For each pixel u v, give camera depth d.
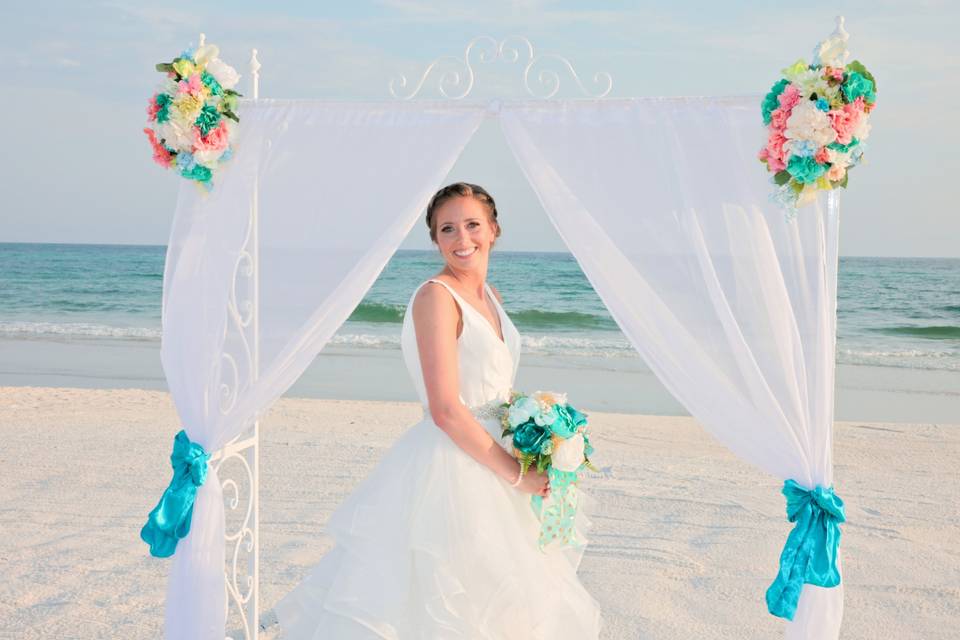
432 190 3.14
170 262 3.31
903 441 8.01
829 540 2.91
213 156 3.16
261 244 3.25
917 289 25.36
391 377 12.22
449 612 2.78
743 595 4.31
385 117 3.23
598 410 10.11
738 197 2.94
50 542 4.99
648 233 2.98
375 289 26.58
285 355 3.20
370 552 2.91
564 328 19.52
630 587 4.42
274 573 4.60
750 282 2.93
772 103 2.82
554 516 2.96
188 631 3.24
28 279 31.38
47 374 12.43
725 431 2.98
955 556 4.91
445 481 2.93
